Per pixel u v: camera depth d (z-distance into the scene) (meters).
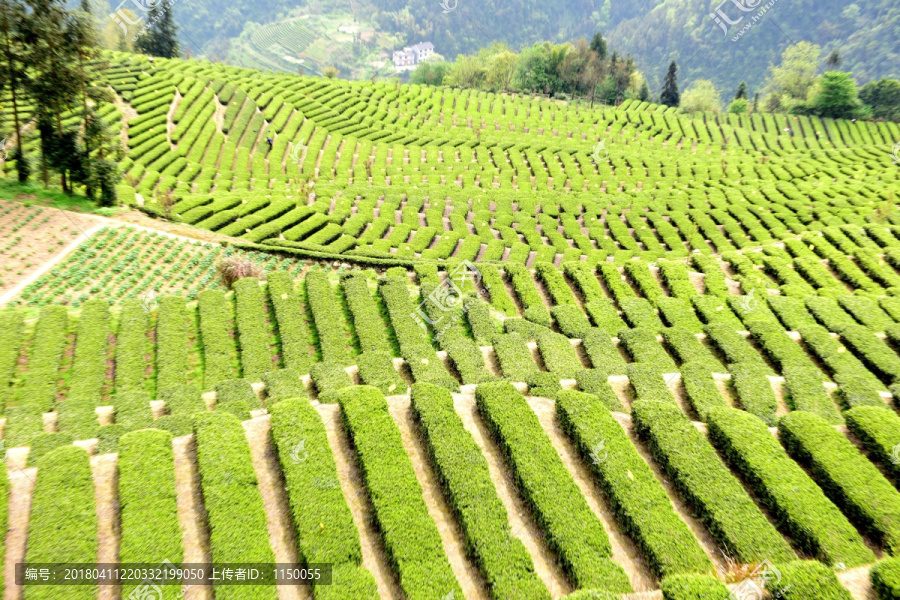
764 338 23.09
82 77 34.75
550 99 109.94
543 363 22.95
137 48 92.38
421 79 126.50
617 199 52.09
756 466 14.16
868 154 67.62
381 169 58.19
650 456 15.41
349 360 24.06
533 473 14.20
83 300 27.23
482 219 46.06
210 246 34.00
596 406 16.39
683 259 38.22
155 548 11.86
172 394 19.75
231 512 12.93
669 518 13.05
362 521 13.46
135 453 14.06
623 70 112.81
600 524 12.98
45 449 15.72
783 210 49.00
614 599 11.03
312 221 40.44
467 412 17.00
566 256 39.75
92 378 21.80
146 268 30.66
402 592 11.84
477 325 26.30
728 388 19.86
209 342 24.50
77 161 35.22
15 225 31.52
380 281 29.73
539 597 11.49
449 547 12.93
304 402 16.42
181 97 64.38
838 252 34.94
